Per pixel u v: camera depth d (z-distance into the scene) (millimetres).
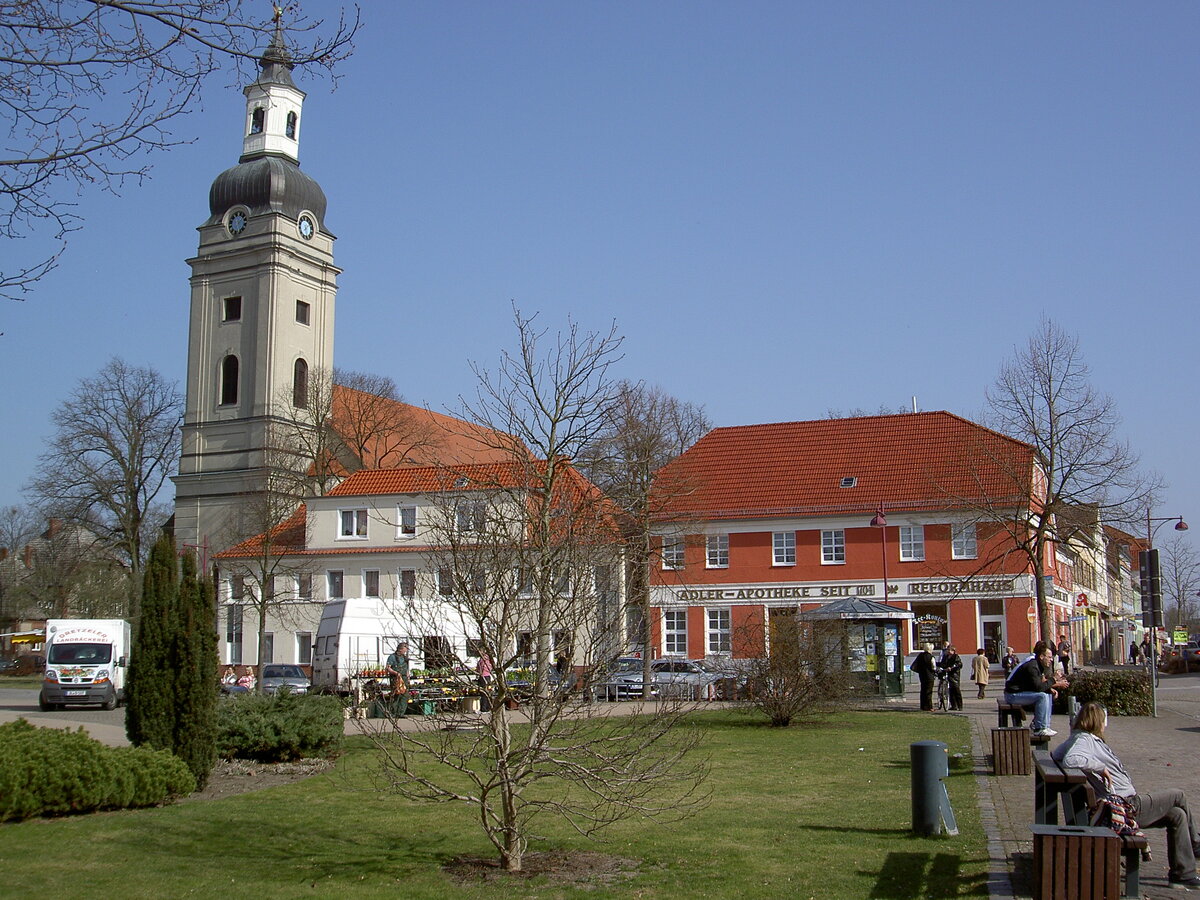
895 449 52562
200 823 14203
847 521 50562
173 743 16719
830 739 23469
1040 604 39000
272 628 58906
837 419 55156
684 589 45469
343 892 10602
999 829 12625
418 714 12211
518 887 10711
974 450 47375
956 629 48250
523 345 14477
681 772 17922
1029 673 17922
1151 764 18125
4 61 10266
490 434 16109
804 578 50656
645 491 34812
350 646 39531
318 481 63156
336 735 20141
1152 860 11195
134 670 16844
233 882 11078
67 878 11242
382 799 16016
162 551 17250
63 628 41625
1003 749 16750
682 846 12391
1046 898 8617
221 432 69938
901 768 18641
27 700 48312
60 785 14367
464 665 11180
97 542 66688
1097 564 77438
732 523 52000
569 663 11383
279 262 70062
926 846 11945
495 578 11016
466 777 18234
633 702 14125
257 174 71188
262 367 69125
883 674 33812
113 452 64625
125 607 71188
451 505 11922
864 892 10125
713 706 30984
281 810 15180
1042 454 39219
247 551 61000
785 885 10484
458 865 11727
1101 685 28281
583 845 12609
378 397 69688
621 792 12312
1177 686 44781
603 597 11711
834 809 14586
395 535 57625
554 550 11344
